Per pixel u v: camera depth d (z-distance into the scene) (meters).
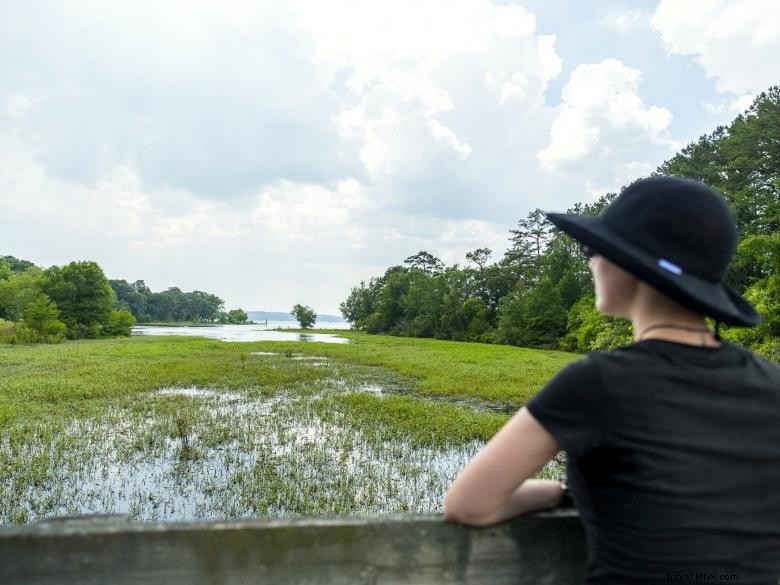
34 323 41.97
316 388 16.23
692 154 34.94
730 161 30.30
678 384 1.00
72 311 50.38
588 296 39.09
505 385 16.61
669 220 1.08
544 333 42.97
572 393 1.02
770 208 25.61
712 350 1.07
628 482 0.98
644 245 1.10
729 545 0.94
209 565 1.11
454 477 7.63
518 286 53.88
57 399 13.33
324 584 1.15
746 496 0.96
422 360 26.38
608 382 1.00
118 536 1.09
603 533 1.02
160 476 7.43
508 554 1.21
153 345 36.50
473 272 64.62
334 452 8.80
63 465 7.92
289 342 44.66
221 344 38.69
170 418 11.22
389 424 10.91
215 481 7.22
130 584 1.09
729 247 1.11
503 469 1.05
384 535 1.17
